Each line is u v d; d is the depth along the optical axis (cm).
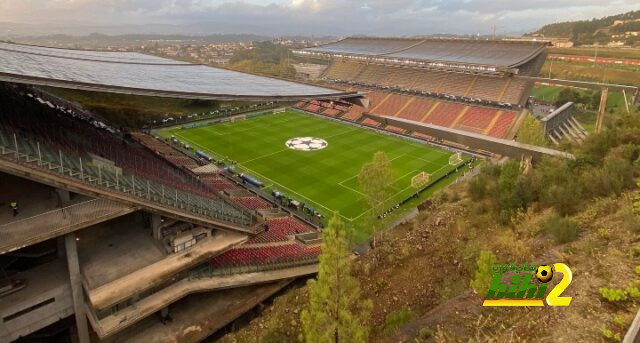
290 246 4341
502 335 1778
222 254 3903
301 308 2994
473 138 5250
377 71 13112
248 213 4078
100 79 3553
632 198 2680
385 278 3100
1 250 2419
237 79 6066
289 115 11288
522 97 10081
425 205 5400
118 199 2953
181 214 3288
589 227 2542
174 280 3259
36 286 2811
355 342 2028
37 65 3953
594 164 3603
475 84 10950
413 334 2112
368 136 9462
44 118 4316
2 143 2798
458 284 2648
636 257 1997
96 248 3331
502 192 3581
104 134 5088
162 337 3091
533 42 11294
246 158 7812
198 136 9069
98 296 2745
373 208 4650
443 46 13262
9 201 3116
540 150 4494
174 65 7138
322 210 5769
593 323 1656
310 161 7738
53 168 2750
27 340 2984
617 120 4572
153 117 10088
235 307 3428
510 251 2731
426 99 11156
